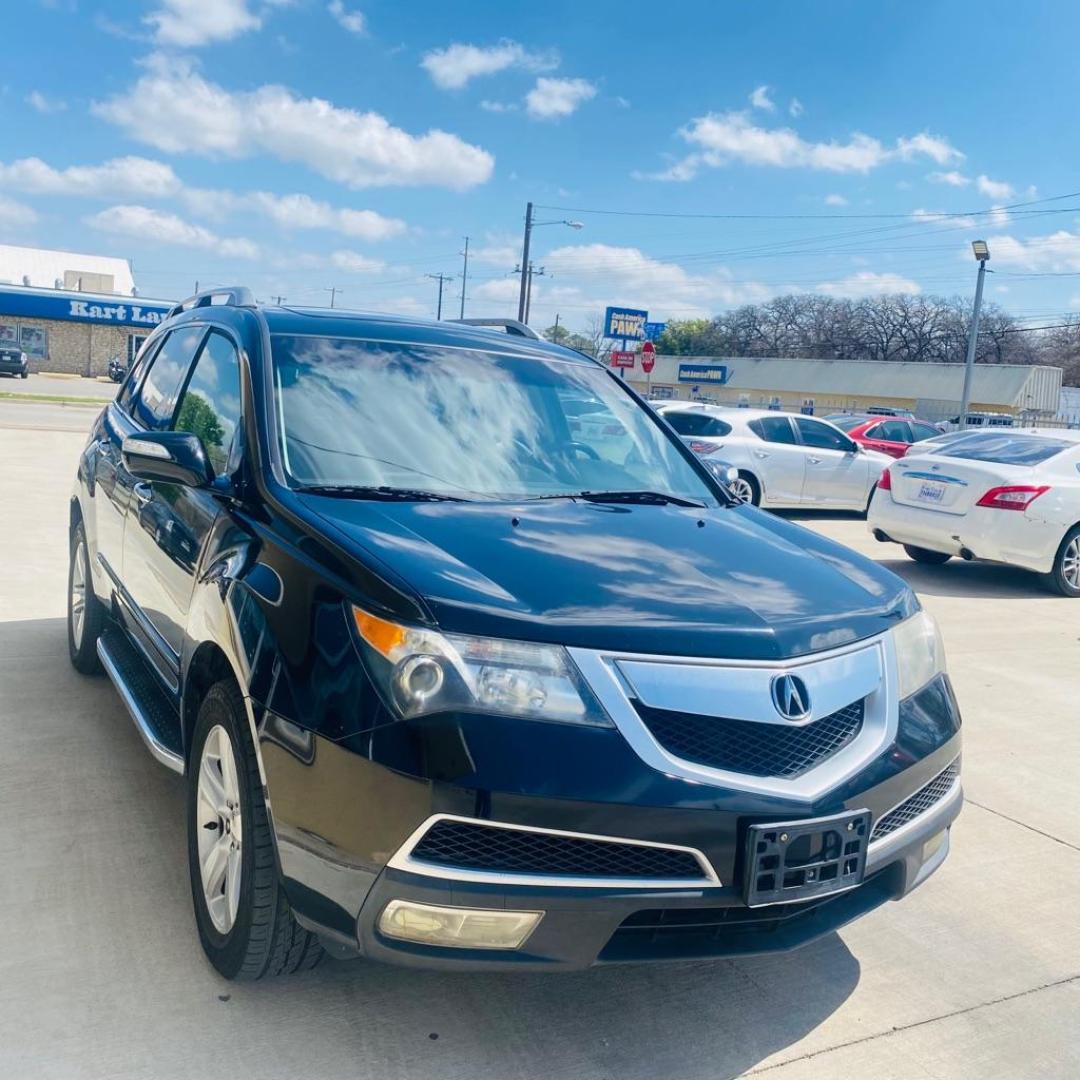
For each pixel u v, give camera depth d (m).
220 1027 2.73
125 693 3.93
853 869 2.62
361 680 2.44
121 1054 2.60
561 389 4.25
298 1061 2.63
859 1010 3.06
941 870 4.02
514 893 2.34
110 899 3.29
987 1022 3.05
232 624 2.81
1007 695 6.41
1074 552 9.77
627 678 2.48
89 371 54.59
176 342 4.78
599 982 3.09
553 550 2.94
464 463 3.60
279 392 3.51
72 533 5.56
